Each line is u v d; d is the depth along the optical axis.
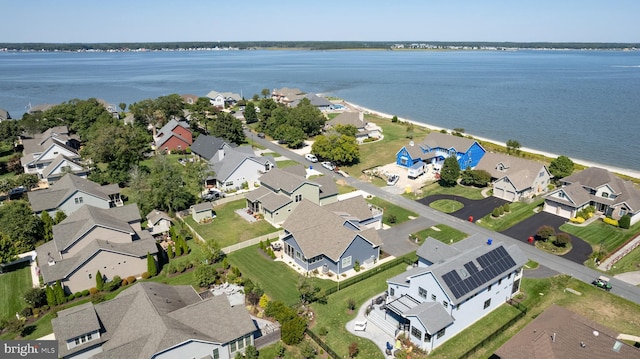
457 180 87.44
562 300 46.56
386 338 40.66
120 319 38.53
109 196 74.62
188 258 56.81
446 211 71.69
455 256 44.31
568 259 55.28
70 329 35.53
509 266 45.19
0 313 44.88
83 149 105.19
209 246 55.69
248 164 83.62
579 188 69.62
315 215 57.81
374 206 72.12
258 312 44.50
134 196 73.62
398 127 139.12
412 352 38.56
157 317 36.22
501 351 34.25
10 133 108.75
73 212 61.62
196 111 137.25
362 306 45.75
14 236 57.84
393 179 86.00
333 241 53.03
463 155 93.06
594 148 112.94
